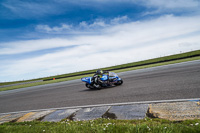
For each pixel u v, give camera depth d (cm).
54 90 1196
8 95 1456
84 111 462
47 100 780
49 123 390
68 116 440
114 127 284
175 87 573
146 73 1234
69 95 816
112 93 666
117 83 895
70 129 301
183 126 252
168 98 450
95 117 395
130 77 1154
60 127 324
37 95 1059
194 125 256
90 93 767
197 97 416
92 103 548
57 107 580
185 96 443
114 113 401
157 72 1160
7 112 648
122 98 545
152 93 542
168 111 351
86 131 283
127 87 747
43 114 505
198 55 2255
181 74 849
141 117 344
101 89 840
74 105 565
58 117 446
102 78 826
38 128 339
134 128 265
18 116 536
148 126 274
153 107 394
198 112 319
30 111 583
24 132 323
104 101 547
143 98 497
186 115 315
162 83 690
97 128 284
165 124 277
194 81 617
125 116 367
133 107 422
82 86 1139
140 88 666
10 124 433
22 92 1534
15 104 831
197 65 1144
